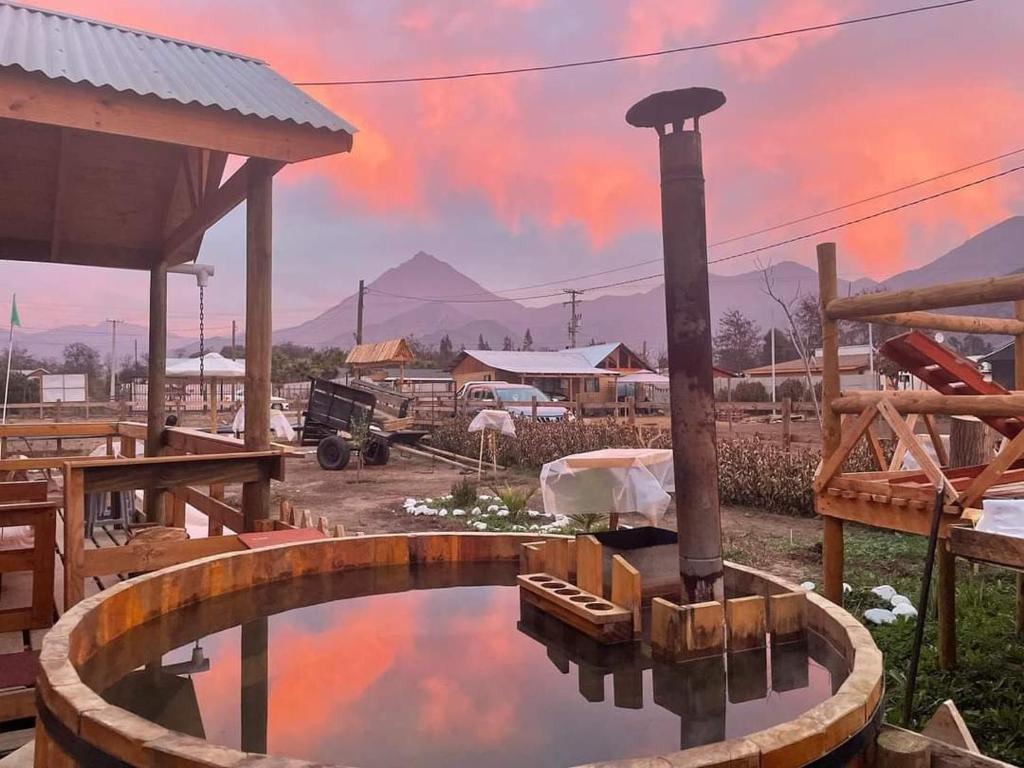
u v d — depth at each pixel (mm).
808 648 1731
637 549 1950
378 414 17656
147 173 5723
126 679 1577
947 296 3498
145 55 4586
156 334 6484
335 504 10562
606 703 1444
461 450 17516
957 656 3986
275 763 989
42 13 5047
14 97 3373
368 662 1690
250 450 4277
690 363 1655
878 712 1342
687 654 1628
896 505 3607
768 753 1063
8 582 4227
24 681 2672
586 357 39344
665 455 4703
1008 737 3143
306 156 4062
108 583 4199
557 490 4496
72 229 6191
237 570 2189
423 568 2529
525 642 1832
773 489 9336
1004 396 3203
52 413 28312
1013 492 3486
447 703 1446
